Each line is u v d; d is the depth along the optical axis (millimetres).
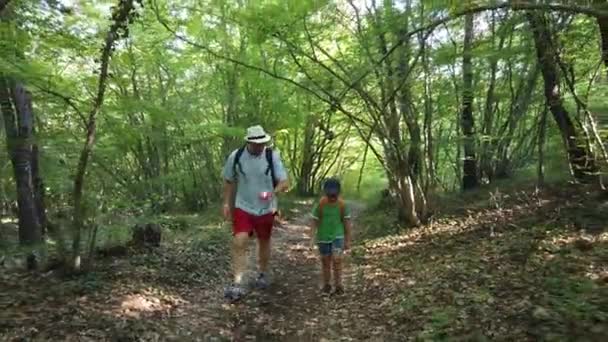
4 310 5336
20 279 6664
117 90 9594
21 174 8938
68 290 6105
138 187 9375
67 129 8133
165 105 13766
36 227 9039
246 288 7070
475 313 5137
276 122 17984
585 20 9266
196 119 15562
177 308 5996
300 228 15281
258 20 10039
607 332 4242
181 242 10383
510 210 11094
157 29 12820
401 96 11188
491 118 15469
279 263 9109
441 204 13742
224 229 12750
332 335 5297
